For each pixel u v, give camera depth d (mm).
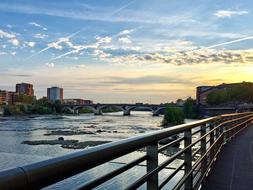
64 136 81562
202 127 7344
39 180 1419
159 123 122812
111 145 2207
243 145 14312
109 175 2283
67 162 1634
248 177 7844
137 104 179625
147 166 3291
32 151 55562
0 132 93500
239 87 155750
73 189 1905
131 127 104062
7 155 50562
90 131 93188
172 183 14250
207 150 7895
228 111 103250
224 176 7938
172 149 18531
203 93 179375
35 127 112438
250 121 32062
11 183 1264
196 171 6445
